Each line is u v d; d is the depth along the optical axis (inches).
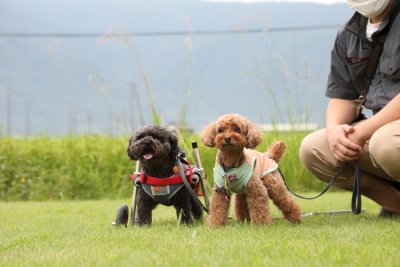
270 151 185.8
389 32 162.6
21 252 129.3
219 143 164.7
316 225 162.2
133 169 379.9
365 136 163.0
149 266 105.0
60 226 193.0
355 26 172.1
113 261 112.0
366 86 173.2
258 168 170.6
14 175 390.9
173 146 187.3
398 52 159.0
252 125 174.1
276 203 176.7
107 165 387.5
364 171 183.5
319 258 106.8
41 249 132.1
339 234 135.7
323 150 185.6
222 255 112.3
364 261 103.6
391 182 186.7
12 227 196.2
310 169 193.3
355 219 177.9
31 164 395.9
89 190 374.9
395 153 153.9
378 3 159.3
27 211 267.3
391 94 163.8
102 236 148.4
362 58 171.9
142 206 184.5
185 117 356.8
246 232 144.3
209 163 349.7
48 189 377.4
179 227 164.2
